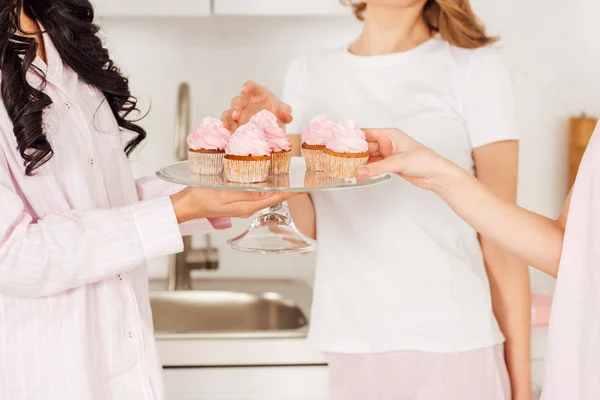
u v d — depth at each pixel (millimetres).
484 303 1638
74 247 1154
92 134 1311
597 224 1049
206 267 2275
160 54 2412
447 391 1616
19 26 1184
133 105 1453
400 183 1635
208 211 1246
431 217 1636
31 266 1133
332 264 1680
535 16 2404
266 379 1881
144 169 2451
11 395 1204
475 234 1685
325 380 1887
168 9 2104
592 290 1056
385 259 1640
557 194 2480
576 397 1088
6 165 1179
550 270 1208
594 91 2439
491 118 1636
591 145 1070
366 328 1646
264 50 2428
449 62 1680
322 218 1699
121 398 1281
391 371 1648
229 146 1327
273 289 2326
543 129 2453
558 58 2424
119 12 2094
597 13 2410
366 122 1688
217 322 2258
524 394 1692
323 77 1755
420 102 1668
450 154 1642
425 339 1619
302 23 2412
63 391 1212
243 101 1646
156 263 2467
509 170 1651
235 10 2113
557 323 1099
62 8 1305
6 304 1193
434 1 1722
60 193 1224
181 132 2232
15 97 1158
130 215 1205
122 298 1290
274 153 1421
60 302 1215
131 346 1294
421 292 1626
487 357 1625
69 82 1318
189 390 1874
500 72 1667
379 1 1642
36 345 1207
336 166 1412
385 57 1699
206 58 2422
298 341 1877
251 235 1494
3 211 1126
